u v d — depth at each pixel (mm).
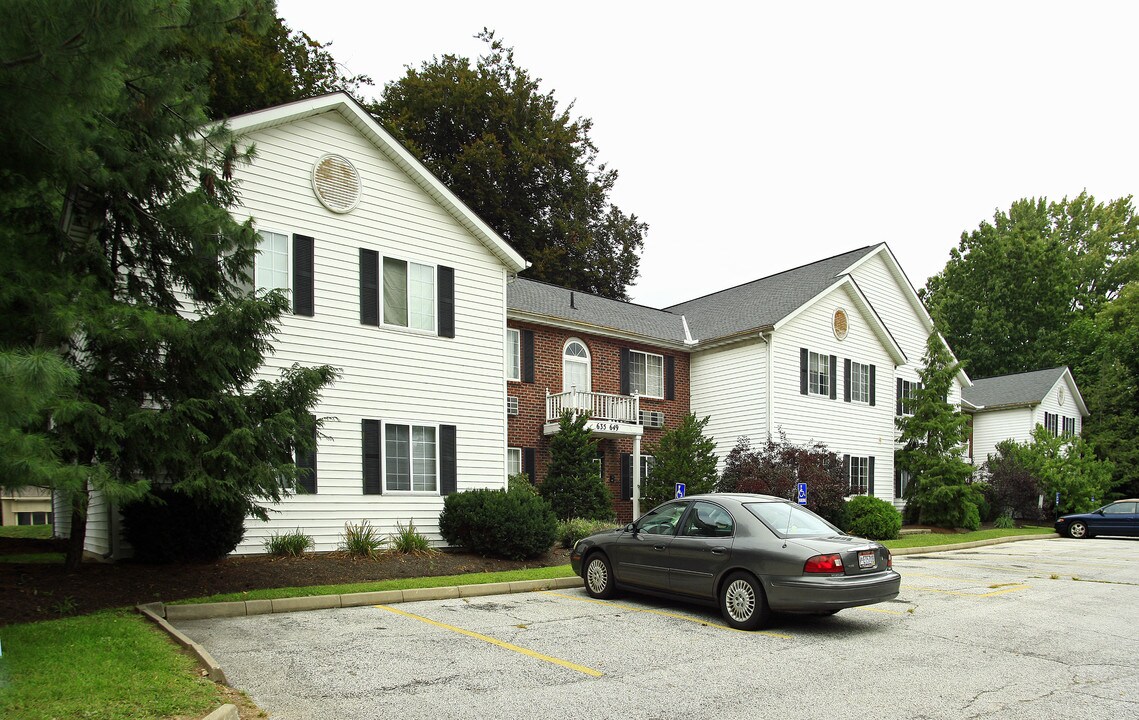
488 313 17359
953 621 9625
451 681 6512
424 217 16438
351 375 14891
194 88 10172
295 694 6055
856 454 26422
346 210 15195
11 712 4867
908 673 7012
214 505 11375
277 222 14242
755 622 8758
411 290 16094
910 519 28188
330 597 10070
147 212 10281
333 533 14297
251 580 10883
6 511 22219
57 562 11234
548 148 37562
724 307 28062
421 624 8945
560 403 20719
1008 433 38469
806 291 25953
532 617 9500
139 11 6051
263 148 14211
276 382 11039
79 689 5406
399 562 13008
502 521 14297
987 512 30578
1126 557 18672
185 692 5559
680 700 6078
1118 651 8047
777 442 22453
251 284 12680
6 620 7871
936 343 27516
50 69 6172
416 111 36844
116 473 9062
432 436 16094
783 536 8992
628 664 7199
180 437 9219
